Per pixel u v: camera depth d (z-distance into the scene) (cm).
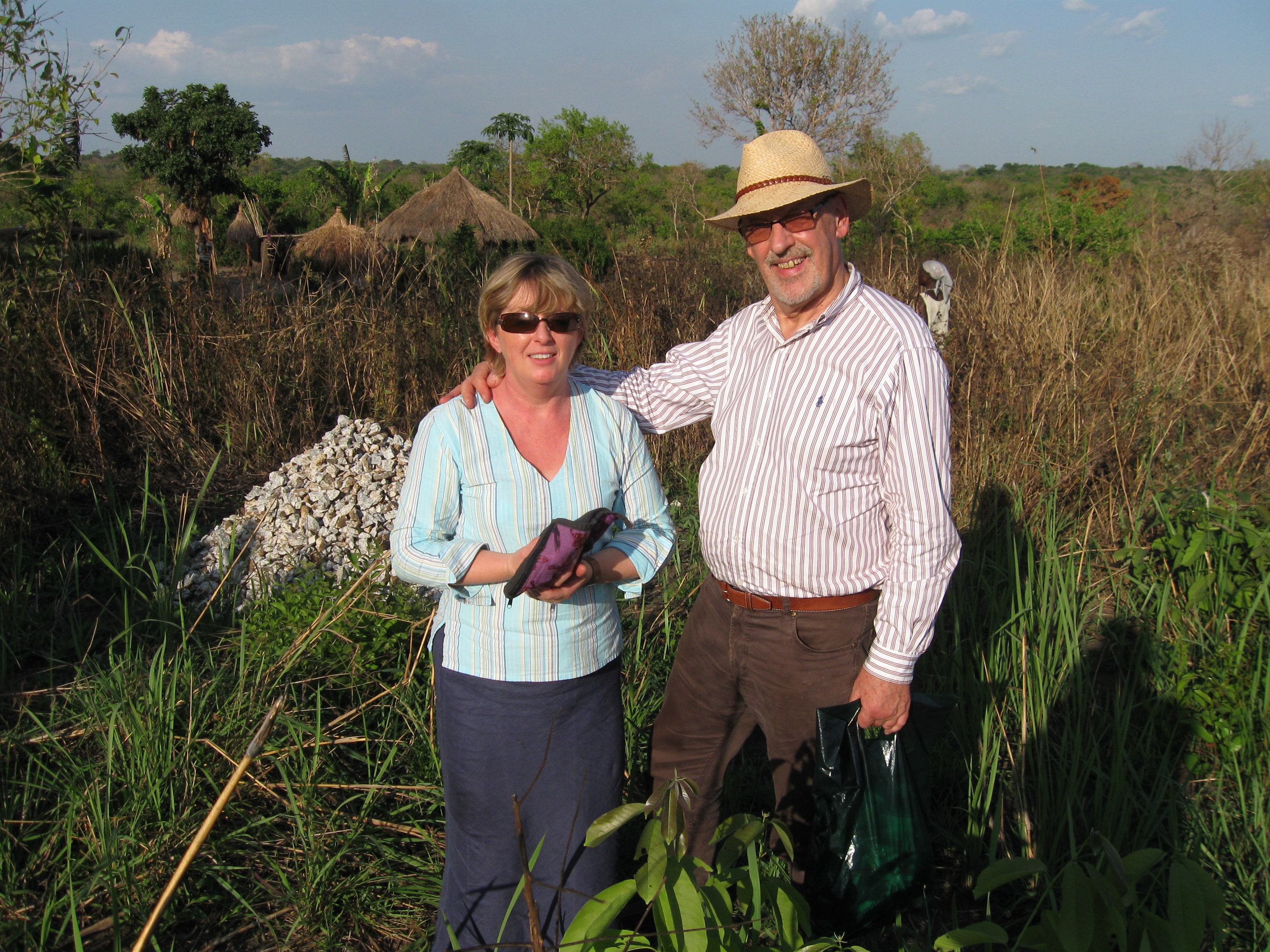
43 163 585
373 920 249
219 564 431
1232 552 393
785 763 240
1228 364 643
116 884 244
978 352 553
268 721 168
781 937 164
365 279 711
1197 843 265
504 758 199
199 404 577
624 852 271
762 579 229
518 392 201
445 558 191
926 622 210
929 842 218
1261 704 319
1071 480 498
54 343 536
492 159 3541
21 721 305
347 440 509
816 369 221
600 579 196
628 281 672
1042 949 166
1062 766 275
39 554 450
